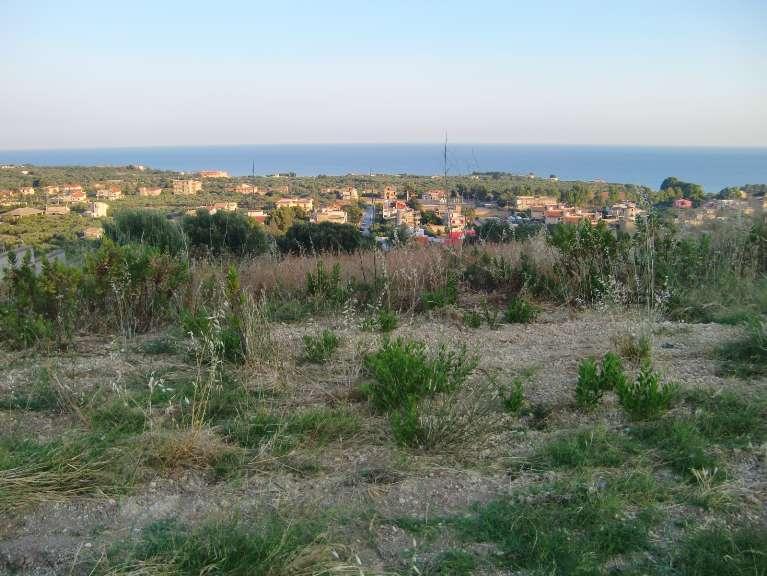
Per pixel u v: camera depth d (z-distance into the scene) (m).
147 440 3.78
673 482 3.51
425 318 7.16
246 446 3.92
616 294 7.01
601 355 5.63
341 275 8.46
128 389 4.77
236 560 2.78
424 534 3.01
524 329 6.67
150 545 2.88
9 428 4.11
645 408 4.22
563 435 4.04
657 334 6.33
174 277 7.11
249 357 5.28
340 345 5.94
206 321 5.75
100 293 6.55
